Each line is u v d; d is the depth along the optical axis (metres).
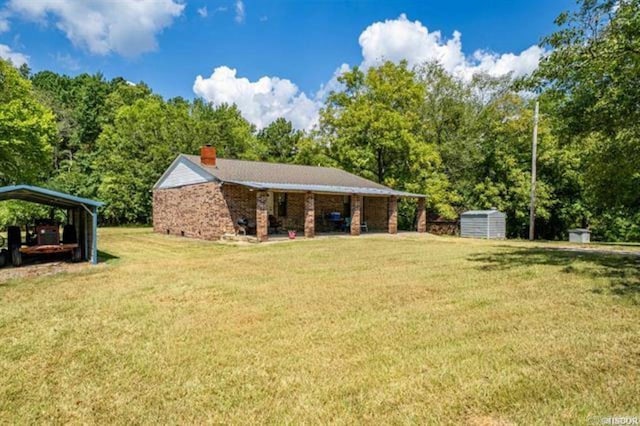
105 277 8.78
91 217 11.80
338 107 29.91
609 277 7.73
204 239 18.27
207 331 5.02
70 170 32.75
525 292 6.72
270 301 6.43
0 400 3.38
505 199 24.59
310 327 5.10
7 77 19.64
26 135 18.81
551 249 13.10
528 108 24.55
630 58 8.38
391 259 10.97
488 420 2.90
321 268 9.60
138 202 29.91
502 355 4.05
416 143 26.02
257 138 45.97
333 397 3.30
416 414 3.00
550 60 9.62
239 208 18.06
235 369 3.90
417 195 22.34
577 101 9.70
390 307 5.96
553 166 23.20
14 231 10.96
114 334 4.95
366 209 24.50
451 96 28.62
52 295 7.05
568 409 3.00
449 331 4.84
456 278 8.03
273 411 3.11
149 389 3.53
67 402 3.32
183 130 32.44
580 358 3.92
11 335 4.94
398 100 27.53
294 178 19.92
